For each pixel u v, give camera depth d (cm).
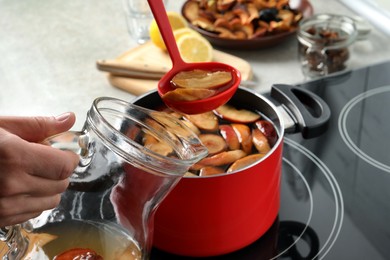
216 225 65
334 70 108
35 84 110
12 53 121
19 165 47
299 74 110
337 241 73
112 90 108
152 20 124
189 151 54
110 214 55
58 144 53
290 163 86
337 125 94
